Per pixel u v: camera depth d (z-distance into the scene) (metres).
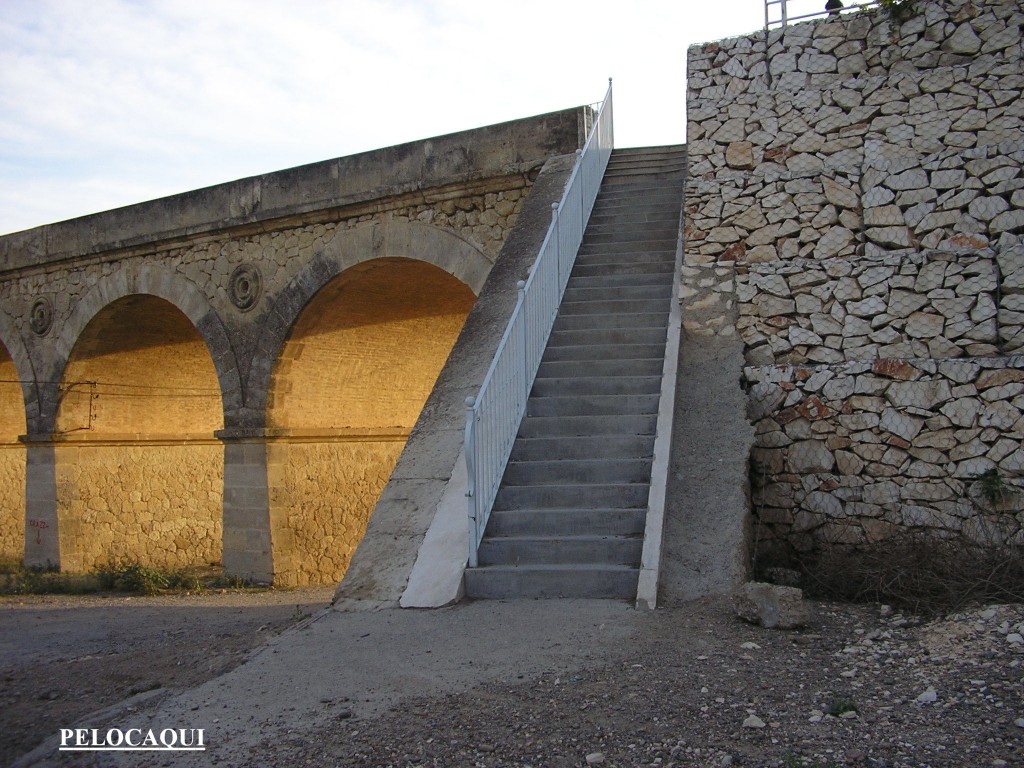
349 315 13.48
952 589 5.65
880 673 4.33
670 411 6.93
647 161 11.58
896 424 7.35
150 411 17.31
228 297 13.77
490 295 8.64
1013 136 7.42
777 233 8.07
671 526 6.22
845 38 8.08
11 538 19.39
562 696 4.16
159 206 14.48
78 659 6.17
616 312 8.50
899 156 7.74
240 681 4.72
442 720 3.99
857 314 7.65
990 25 7.58
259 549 13.31
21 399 19.64
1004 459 7.01
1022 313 7.15
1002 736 3.51
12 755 4.13
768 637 4.92
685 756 3.50
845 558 6.92
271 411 13.41
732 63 8.40
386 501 6.87
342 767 3.61
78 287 15.77
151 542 17.05
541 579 5.89
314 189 12.70
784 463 7.60
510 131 11.19
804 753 3.46
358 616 5.78
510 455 6.96
